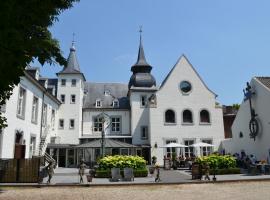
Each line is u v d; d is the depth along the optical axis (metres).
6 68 4.45
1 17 4.15
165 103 42.41
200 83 43.56
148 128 44.50
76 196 14.44
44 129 36.59
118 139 45.81
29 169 20.02
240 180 19.56
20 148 26.55
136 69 49.53
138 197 13.98
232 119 47.91
